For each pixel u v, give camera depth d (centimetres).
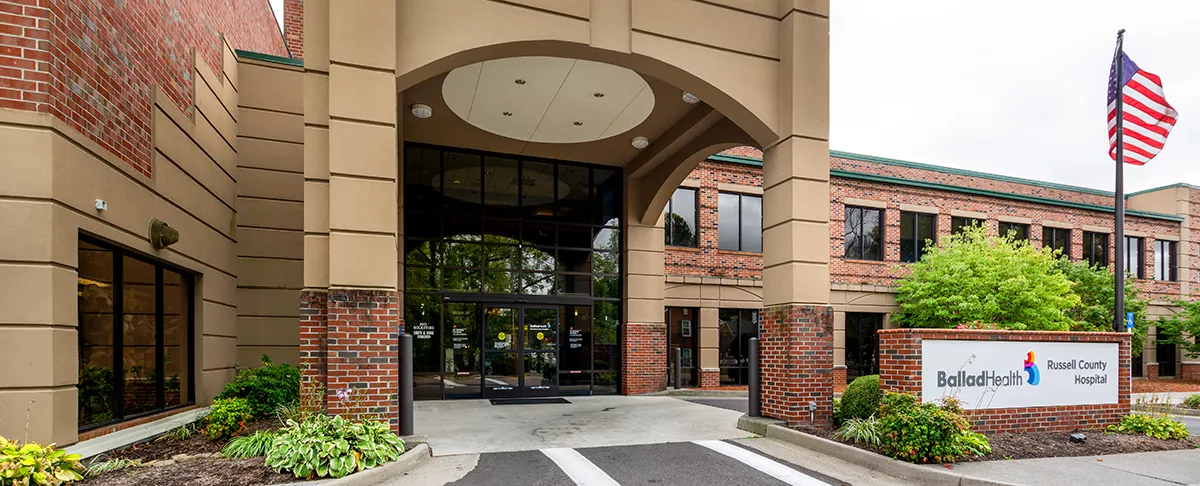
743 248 1889
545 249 1545
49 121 669
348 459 656
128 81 841
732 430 1003
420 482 673
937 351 851
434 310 1426
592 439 916
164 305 995
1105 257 2586
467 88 1154
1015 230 2166
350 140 791
